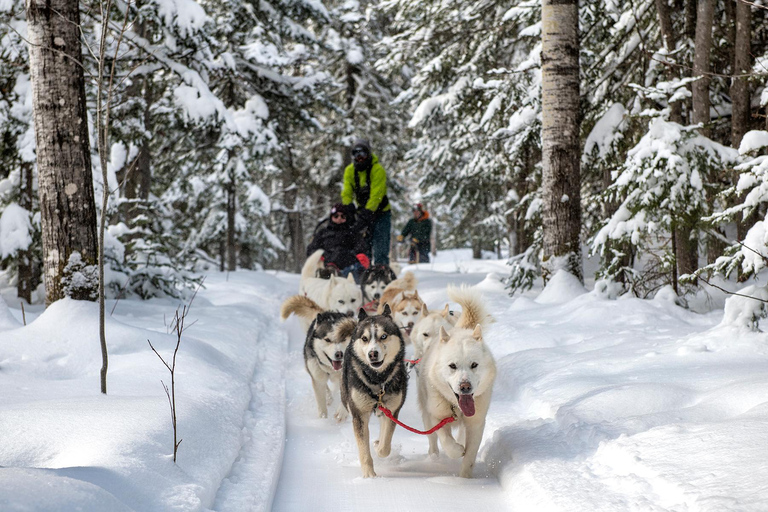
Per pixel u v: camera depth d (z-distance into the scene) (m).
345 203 11.02
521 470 3.42
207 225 19.48
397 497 3.42
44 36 5.75
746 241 5.26
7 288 10.11
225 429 3.88
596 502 2.77
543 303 8.21
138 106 11.35
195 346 5.59
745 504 2.26
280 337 8.47
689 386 4.19
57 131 5.85
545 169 8.60
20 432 3.27
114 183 9.46
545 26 8.44
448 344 3.91
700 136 7.19
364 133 21.75
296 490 3.54
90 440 3.12
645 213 7.20
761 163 5.34
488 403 3.89
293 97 16.36
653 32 9.70
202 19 10.71
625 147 8.90
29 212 9.18
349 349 4.30
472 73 12.34
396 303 7.32
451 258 30.11
